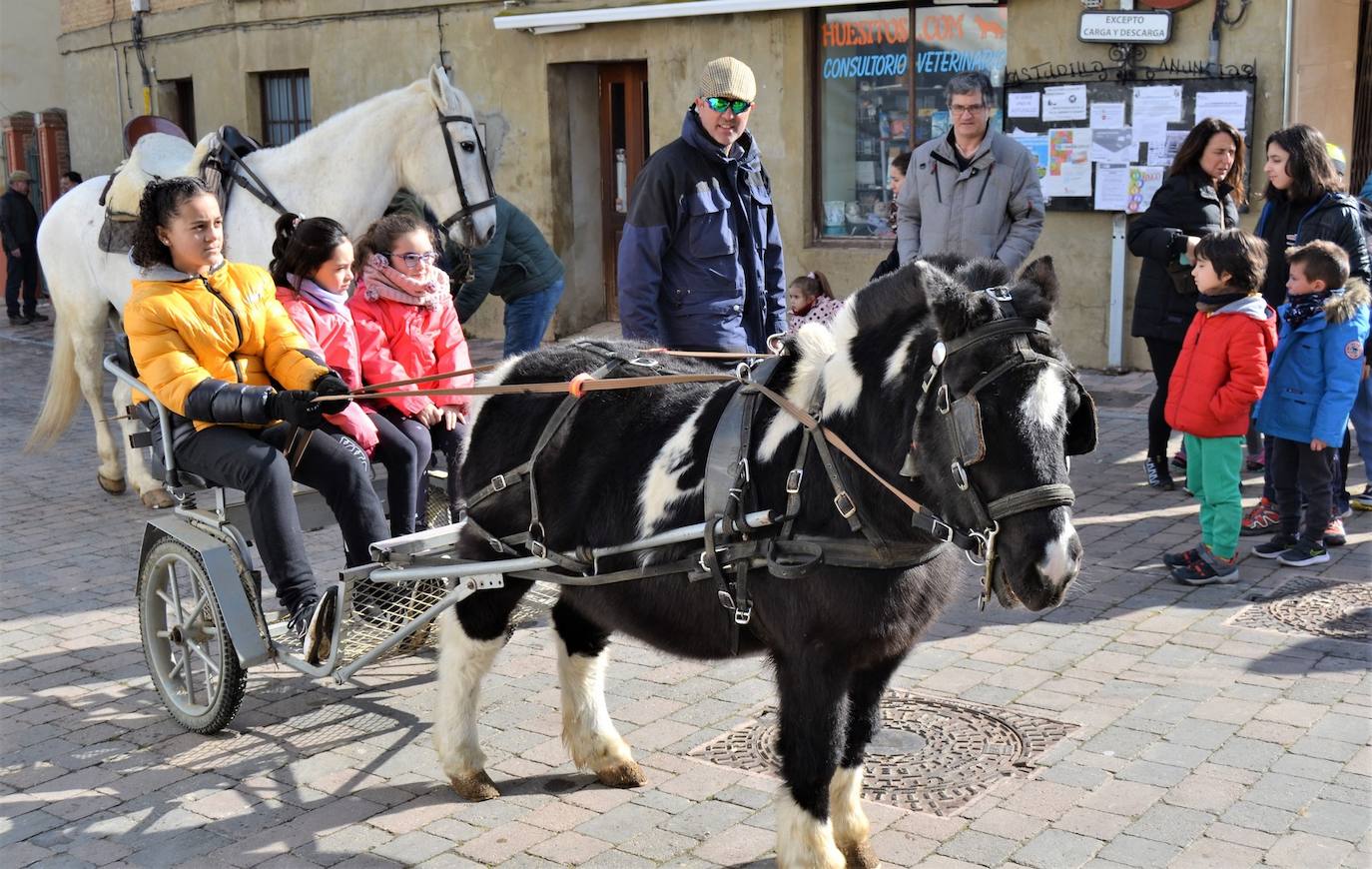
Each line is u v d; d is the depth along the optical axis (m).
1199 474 6.12
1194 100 10.16
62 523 8.03
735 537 3.45
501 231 8.20
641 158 13.74
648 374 4.10
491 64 13.83
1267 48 9.86
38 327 17.64
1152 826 3.92
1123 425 9.27
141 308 4.68
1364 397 6.95
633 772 4.34
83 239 8.26
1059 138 10.73
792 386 3.50
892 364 3.21
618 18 12.62
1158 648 5.35
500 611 4.30
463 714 4.34
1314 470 6.22
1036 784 4.22
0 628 6.09
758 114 12.31
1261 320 5.86
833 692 3.41
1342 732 4.51
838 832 3.73
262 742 4.79
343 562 6.94
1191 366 6.01
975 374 2.96
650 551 3.67
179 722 4.95
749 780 4.36
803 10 11.84
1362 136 11.30
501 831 4.07
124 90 19.00
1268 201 7.51
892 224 8.84
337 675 4.45
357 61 15.04
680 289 5.68
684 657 3.84
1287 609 5.74
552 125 13.54
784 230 12.41
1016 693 4.96
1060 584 2.90
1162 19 10.12
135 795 4.37
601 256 14.34
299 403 4.40
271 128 16.73
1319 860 3.70
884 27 11.61
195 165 7.42
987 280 3.22
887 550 3.24
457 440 5.49
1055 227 10.95
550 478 4.04
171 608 4.93
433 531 4.64
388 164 7.55
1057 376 2.99
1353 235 7.10
